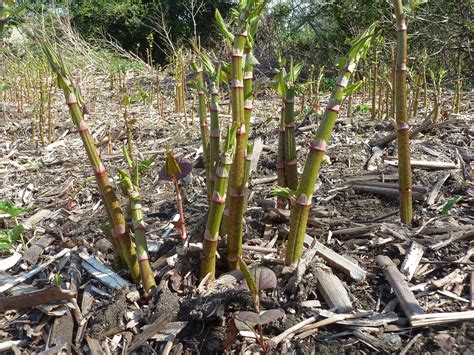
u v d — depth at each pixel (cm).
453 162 298
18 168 371
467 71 779
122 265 207
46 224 269
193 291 181
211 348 165
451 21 823
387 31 940
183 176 190
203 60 191
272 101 583
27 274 216
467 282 184
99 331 175
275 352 161
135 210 179
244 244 218
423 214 237
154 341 169
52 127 484
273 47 977
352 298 181
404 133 214
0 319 188
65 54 859
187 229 236
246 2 163
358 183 275
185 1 1357
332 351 160
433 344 157
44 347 175
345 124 398
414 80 458
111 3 1476
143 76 804
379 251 208
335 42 1132
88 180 326
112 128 473
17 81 657
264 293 179
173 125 473
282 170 224
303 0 1150
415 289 183
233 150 167
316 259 195
